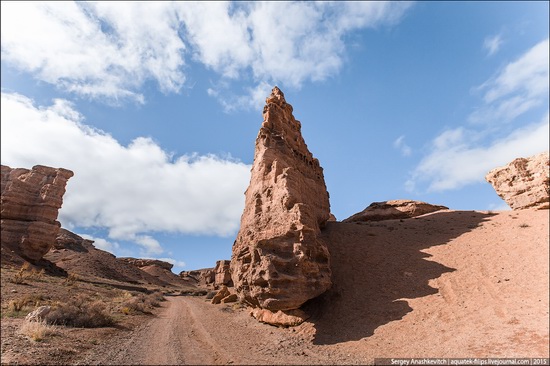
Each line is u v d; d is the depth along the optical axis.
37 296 27.39
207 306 37.22
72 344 14.36
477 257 22.45
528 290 16.58
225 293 43.09
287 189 23.16
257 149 32.00
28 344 13.59
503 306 15.62
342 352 13.47
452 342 13.13
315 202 32.72
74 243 100.56
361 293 20.19
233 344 15.40
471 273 20.27
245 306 30.17
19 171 67.00
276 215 22.56
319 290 19.08
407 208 43.84
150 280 98.81
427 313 16.47
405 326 15.56
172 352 13.48
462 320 15.10
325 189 38.91
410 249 26.52
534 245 21.69
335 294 20.53
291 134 36.22
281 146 31.80
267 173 27.36
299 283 18.80
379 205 47.28
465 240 26.53
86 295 33.91
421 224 34.59
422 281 20.47
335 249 27.70
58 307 21.11
